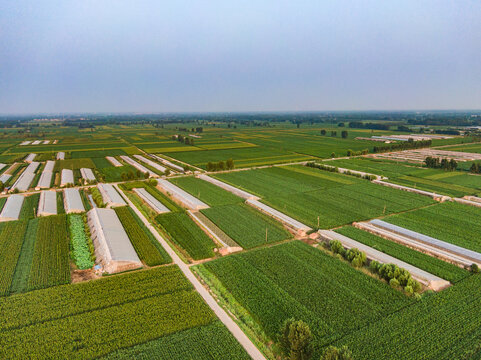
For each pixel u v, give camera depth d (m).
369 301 39.75
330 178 103.31
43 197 79.19
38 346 32.12
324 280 44.12
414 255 51.41
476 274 46.00
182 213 69.44
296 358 29.44
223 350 31.83
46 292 40.84
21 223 62.41
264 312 37.66
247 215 68.44
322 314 37.25
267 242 55.91
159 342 32.84
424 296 40.91
